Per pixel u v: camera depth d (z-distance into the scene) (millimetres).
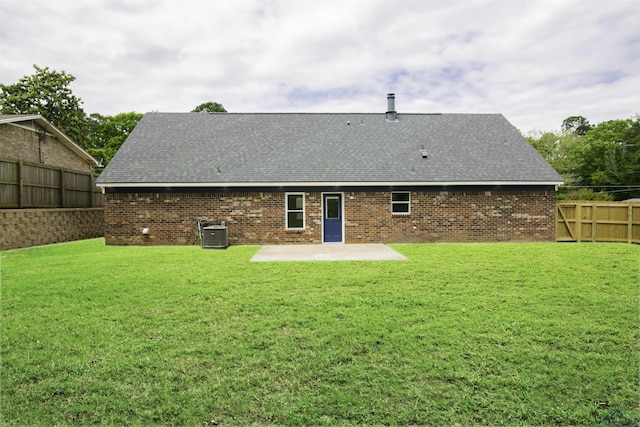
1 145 17547
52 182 17031
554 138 39781
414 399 3477
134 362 4199
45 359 4305
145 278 8320
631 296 6688
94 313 5902
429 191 15188
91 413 3303
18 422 3166
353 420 3189
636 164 38438
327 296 6762
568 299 6488
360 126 18406
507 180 14977
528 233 15359
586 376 3834
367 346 4574
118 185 14570
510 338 4773
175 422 3184
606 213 14984
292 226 15234
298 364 4137
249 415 3270
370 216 15180
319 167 15516
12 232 13914
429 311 5852
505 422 3148
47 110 32625
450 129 18281
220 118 18812
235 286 7551
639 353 4355
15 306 6266
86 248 13969
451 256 11219
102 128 43250
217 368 4066
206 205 14938
